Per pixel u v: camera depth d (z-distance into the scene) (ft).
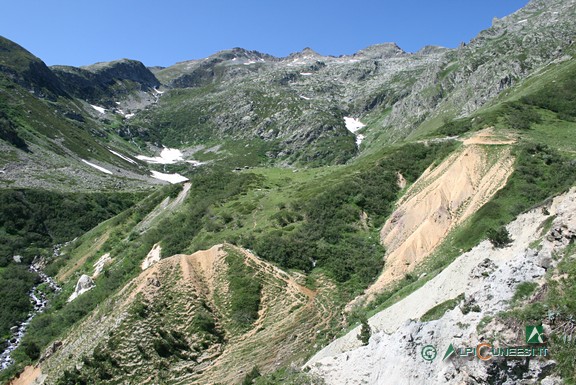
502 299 84.79
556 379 69.67
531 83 447.01
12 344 220.64
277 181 334.65
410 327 96.84
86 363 160.76
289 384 112.06
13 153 529.86
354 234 226.17
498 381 73.10
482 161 223.30
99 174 566.77
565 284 78.69
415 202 222.48
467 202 206.18
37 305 263.49
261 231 233.35
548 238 92.12
